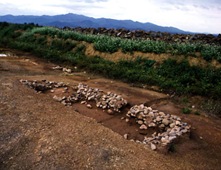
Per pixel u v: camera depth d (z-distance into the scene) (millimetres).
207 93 12820
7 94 9258
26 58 21953
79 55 21312
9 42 28812
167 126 8938
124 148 6648
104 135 7160
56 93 11945
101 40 21906
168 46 17891
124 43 19953
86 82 14836
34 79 13945
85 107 10844
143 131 8906
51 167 5684
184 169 6441
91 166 5738
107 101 11016
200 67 15203
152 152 6949
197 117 10578
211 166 6984
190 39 20641
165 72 15625
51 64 20219
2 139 6605
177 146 7727
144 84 14984
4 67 17344
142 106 10406
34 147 6301
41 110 8234
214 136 8922
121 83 15172
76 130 7141
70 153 6094
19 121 7379
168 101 12375
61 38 25297
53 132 6902
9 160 5953
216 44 18906
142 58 17797
